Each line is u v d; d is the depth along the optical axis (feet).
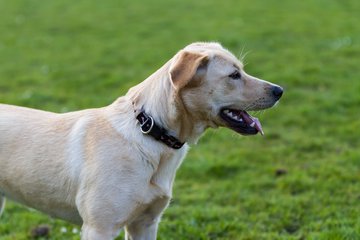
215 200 22.27
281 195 22.36
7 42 50.42
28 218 20.93
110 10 64.80
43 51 47.29
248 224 20.30
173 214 21.08
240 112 15.40
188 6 65.98
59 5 68.69
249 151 26.76
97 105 33.37
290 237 18.92
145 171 14.64
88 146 14.88
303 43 47.67
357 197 21.86
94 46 48.62
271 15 59.57
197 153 26.84
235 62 15.14
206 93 14.74
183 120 14.88
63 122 15.70
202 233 19.45
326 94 34.24
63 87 37.24
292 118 30.58
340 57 42.91
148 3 68.64
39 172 15.30
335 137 28.07
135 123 14.80
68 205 15.38
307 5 65.00
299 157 25.99
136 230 16.15
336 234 18.70
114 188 14.44
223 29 53.26
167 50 46.42
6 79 39.19
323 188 22.66
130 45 48.62
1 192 16.51
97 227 14.64
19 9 66.13
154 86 14.92
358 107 31.94
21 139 15.66
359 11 60.95
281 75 37.86
